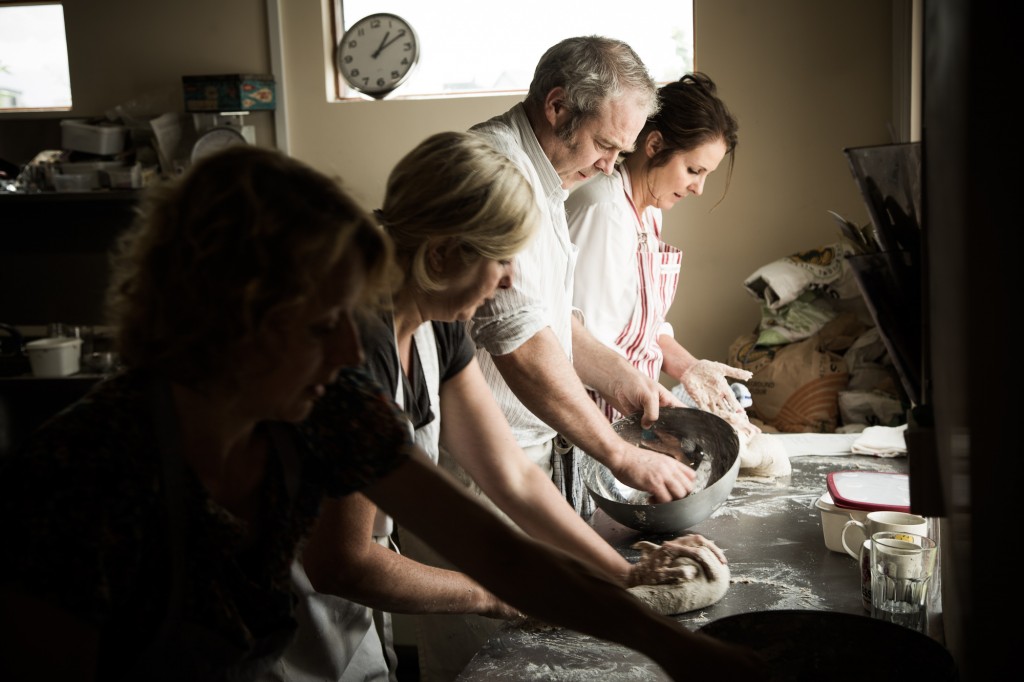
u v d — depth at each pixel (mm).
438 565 1838
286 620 887
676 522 1552
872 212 979
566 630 1244
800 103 3445
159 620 759
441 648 1862
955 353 757
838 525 1485
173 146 3816
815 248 3482
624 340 2246
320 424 859
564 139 1795
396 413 892
